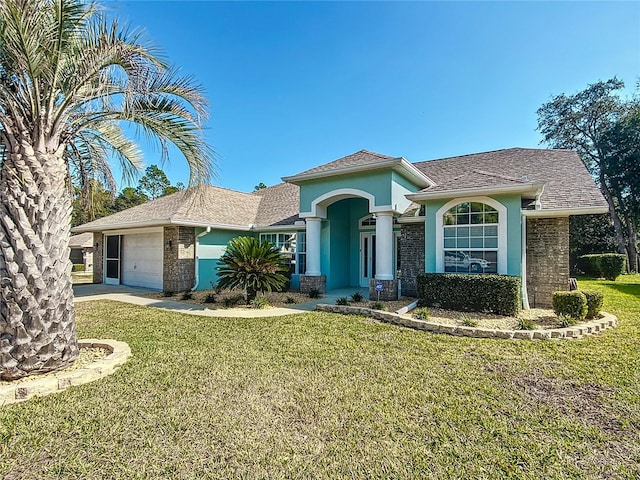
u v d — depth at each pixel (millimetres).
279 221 18578
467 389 5285
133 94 6492
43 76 5645
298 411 4562
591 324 8844
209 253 17750
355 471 3381
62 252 5918
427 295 11273
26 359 5363
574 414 4543
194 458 3562
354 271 18359
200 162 7906
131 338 8188
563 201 11625
